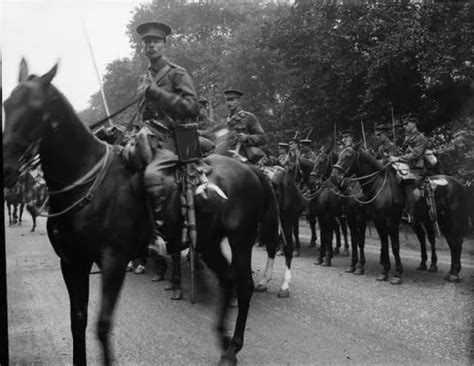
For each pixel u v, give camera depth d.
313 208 8.66
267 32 9.19
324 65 9.62
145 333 4.21
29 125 2.98
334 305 5.21
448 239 6.69
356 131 9.75
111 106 5.63
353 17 9.20
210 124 5.80
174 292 5.34
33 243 10.26
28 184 4.15
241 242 3.95
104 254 3.37
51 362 3.74
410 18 8.23
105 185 3.43
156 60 3.91
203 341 4.02
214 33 8.44
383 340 3.97
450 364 3.35
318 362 3.54
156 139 3.73
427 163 7.24
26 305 5.30
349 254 9.83
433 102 7.82
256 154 5.40
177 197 3.74
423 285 6.30
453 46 6.89
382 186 7.09
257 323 4.56
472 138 7.16
